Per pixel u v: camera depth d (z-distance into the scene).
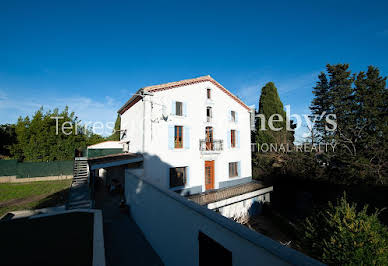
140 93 10.37
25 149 18.59
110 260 4.91
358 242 4.14
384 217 8.31
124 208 8.51
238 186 13.20
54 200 11.07
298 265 1.74
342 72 15.72
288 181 12.73
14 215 8.76
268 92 18.33
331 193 10.31
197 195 10.85
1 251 4.52
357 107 14.12
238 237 2.53
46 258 4.21
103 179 15.67
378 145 11.61
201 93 12.22
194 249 3.58
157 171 9.84
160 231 5.07
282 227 10.17
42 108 20.31
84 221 6.42
